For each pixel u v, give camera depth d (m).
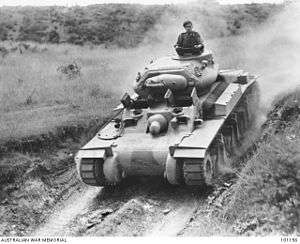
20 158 11.89
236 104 12.64
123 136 11.22
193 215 9.65
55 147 12.96
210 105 11.60
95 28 32.38
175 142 10.40
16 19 34.03
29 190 11.24
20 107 15.77
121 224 9.50
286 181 8.71
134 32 31.92
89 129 14.04
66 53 26.33
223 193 10.20
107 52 26.86
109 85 17.94
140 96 12.19
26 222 10.39
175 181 10.39
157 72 11.90
